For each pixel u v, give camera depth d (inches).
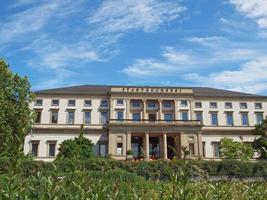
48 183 166.9
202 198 171.6
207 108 3093.0
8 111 1809.8
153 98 3014.3
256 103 3161.9
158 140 2979.8
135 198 191.9
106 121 2972.4
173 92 3041.3
